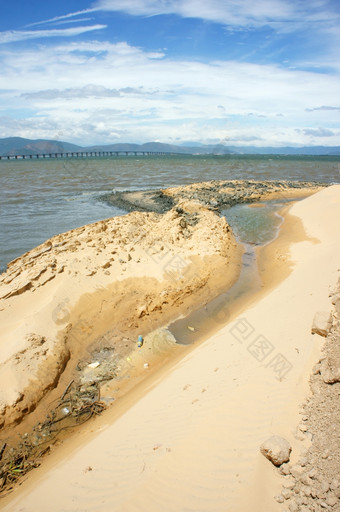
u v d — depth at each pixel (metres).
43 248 14.62
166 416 6.15
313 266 12.22
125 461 5.37
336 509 3.86
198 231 16.50
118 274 11.94
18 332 8.73
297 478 4.39
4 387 7.20
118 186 39.22
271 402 5.72
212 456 5.05
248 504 4.22
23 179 45.97
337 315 7.36
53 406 7.38
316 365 6.11
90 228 16.58
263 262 14.83
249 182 37.56
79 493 4.96
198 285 12.01
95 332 9.52
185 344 9.20
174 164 78.38
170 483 4.80
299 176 50.66
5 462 6.22
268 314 9.12
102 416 7.05
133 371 8.34
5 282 11.46
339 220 18.03
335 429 4.73
